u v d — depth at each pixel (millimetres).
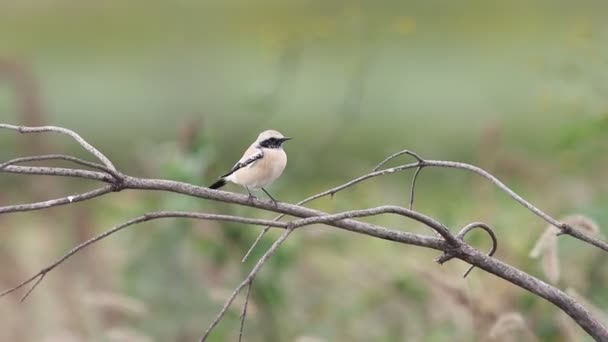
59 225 13898
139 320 11250
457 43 27969
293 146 20016
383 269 11953
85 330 11750
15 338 12305
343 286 12594
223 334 10969
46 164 17344
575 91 12086
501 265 5605
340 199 13766
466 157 18969
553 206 11773
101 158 5473
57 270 13000
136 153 15289
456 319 10102
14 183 15523
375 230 5543
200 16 29141
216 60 25016
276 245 5250
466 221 11875
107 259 13133
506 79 22359
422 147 18688
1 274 13344
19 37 32625
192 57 24875
